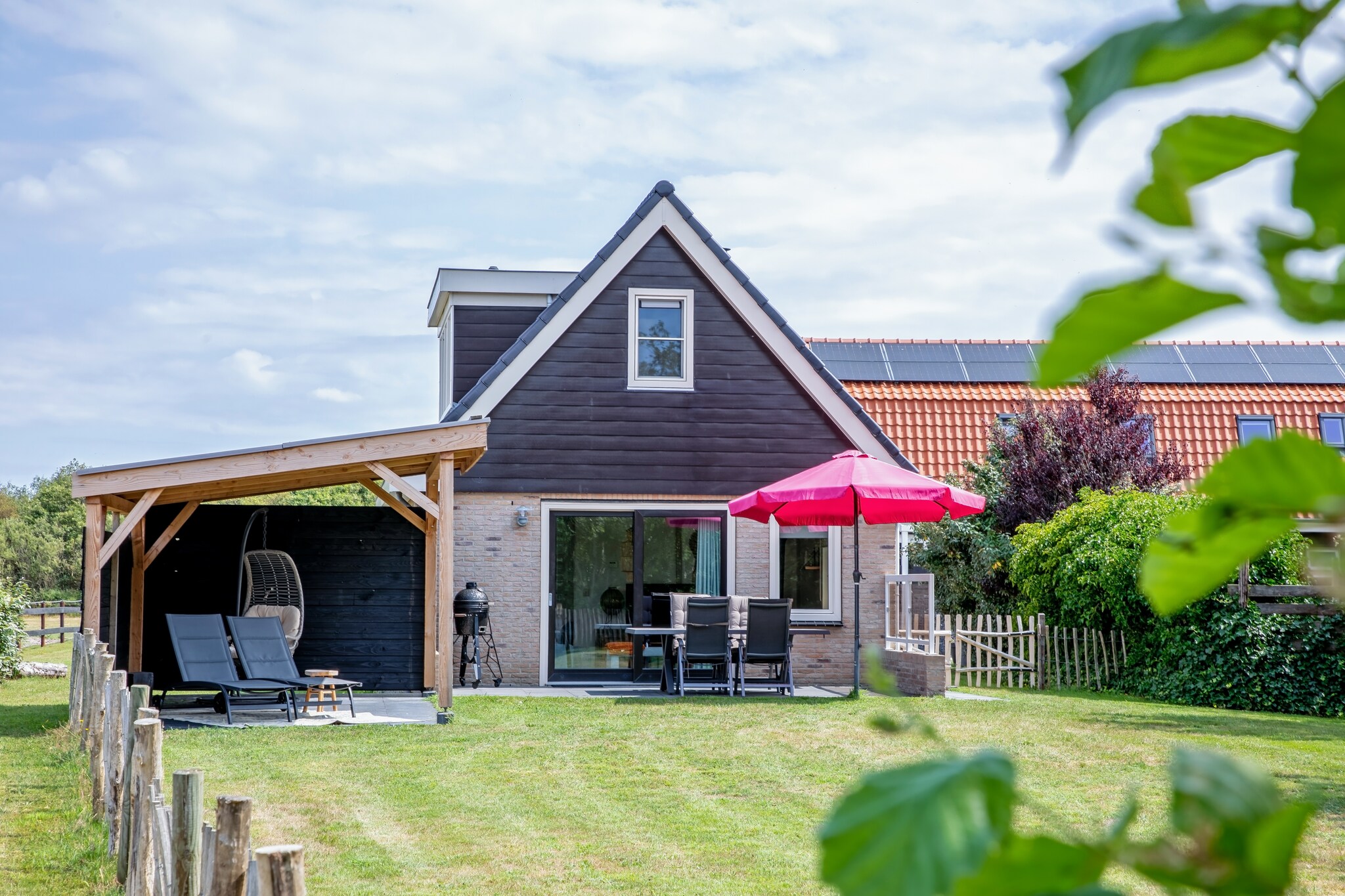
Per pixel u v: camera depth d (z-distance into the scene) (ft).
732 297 59.98
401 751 36.04
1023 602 68.64
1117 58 1.19
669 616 58.75
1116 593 58.08
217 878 12.99
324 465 42.50
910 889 1.35
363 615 56.18
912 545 74.84
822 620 59.62
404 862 23.09
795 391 60.44
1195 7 1.19
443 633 42.75
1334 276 1.21
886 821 1.42
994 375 89.25
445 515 43.01
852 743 37.09
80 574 165.99
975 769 1.44
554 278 65.72
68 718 44.32
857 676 49.96
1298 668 51.57
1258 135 1.22
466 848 24.20
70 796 30.19
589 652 58.54
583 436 58.95
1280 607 51.55
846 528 60.29
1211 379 90.07
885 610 59.88
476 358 65.16
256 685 42.83
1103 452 73.00
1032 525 67.62
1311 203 1.22
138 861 18.80
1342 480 1.41
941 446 84.07
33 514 183.21
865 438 60.18
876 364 90.02
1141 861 1.41
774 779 31.53
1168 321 1.28
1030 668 61.36
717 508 59.57
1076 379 1.36
